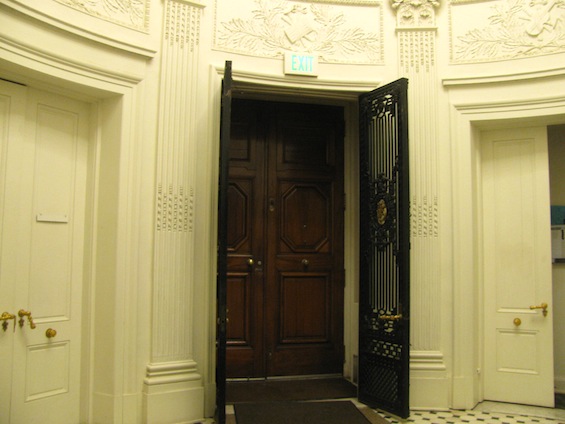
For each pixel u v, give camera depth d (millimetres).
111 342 2951
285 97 3965
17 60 2543
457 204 3547
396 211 3359
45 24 2650
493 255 3680
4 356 2648
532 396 3506
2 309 2648
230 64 3006
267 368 3916
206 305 3281
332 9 3662
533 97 3412
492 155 3734
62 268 2967
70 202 3023
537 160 3609
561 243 3936
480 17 3580
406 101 3289
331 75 3617
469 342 3475
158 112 3182
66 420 2939
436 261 3510
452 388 3453
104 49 2955
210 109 3348
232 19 3453
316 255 4082
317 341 4051
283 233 4035
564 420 3230
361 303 3600
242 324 3912
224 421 2812
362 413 3293
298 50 3582
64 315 2973
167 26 3219
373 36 3680
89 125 3133
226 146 2973
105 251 3031
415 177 3555
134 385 3004
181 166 3221
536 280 3555
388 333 3350
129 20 3088
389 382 3297
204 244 3293
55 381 2898
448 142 3582
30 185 2816
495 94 3521
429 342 3473
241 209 3975
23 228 2773
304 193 4113
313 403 3455
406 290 3227
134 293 3037
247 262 3938
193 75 3297
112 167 3051
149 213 3133
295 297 4031
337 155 4188
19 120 2762
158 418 2996
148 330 3084
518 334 3578
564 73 3336
